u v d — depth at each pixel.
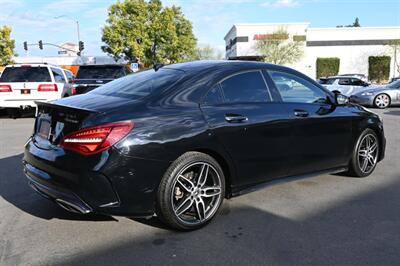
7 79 12.38
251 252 3.38
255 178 4.28
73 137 3.39
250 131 4.10
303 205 4.49
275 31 64.06
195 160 3.71
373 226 3.92
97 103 3.69
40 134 3.95
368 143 5.58
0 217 4.12
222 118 3.90
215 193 3.95
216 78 4.07
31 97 12.32
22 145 7.99
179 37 40.59
